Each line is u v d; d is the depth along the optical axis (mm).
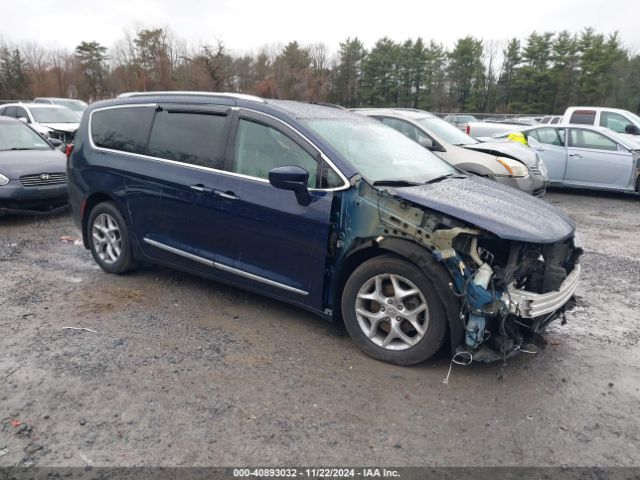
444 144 8617
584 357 3955
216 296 4957
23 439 2877
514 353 3527
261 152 4223
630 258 6621
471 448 2893
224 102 4539
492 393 3424
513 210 3770
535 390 3477
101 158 5277
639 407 3318
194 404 3223
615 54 50844
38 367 3607
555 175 11531
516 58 56438
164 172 4730
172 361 3727
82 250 6516
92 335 4109
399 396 3361
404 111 9383
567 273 3939
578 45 52812
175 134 4773
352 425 3061
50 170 8070
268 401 3273
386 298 3697
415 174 4301
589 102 52219
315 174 3922
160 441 2883
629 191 10891
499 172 8141
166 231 4836
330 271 3902
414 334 3705
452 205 3541
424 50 56062
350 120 4738
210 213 4422
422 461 2781
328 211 3803
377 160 4223
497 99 57469
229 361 3748
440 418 3148
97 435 2922
